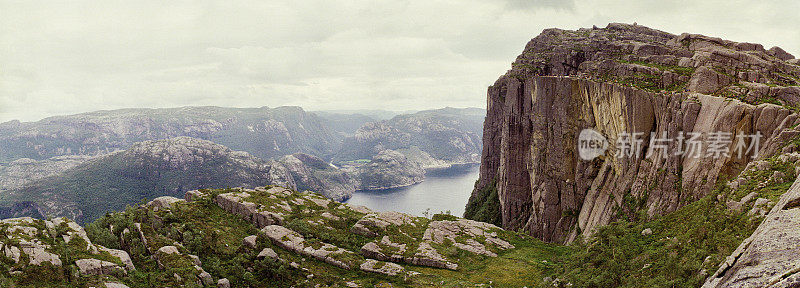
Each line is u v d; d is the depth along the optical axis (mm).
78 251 103000
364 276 126125
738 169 105938
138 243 123312
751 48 160250
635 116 141500
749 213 72062
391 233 157750
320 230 161000
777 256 43375
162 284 103000
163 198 177125
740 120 106812
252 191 195750
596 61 194375
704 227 80938
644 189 134750
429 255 135500
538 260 131375
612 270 88312
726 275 50250
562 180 187750
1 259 87750
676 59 161000
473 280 118750
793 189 51938
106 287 90562
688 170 117938
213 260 126312
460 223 168500
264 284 121438
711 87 129625
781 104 107750
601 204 160125
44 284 85750
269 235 148750
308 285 119938
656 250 88562
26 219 112312
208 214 165250
